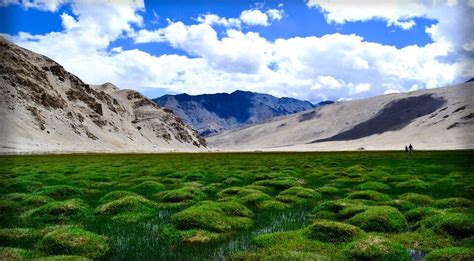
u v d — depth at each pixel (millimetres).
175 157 129125
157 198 35938
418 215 26000
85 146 198500
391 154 131875
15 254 19141
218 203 29203
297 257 18250
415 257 19375
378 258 18266
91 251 20141
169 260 19484
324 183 47219
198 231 23375
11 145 157250
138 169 67000
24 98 197875
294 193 36625
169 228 24141
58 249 20109
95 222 26578
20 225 25625
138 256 20062
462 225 21766
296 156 130250
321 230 21531
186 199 34125
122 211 29125
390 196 35594
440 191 39250
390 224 23578
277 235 21938
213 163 86062
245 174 54781
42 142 175625
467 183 42875
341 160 95312
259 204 31891
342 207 28469
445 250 18656
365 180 47781
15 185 41750
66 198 36250
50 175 54031
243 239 22562
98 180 50219
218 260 19297
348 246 19422
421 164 75188
